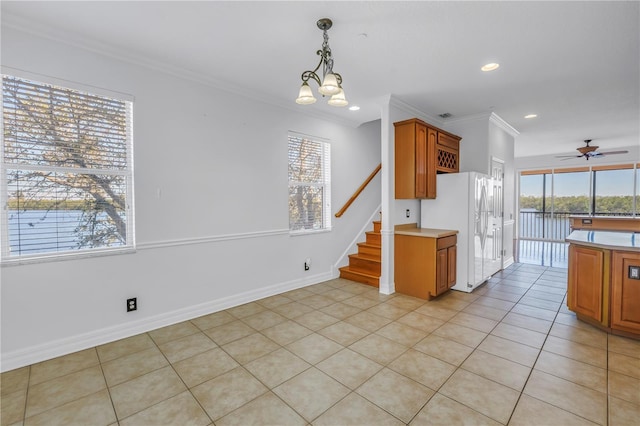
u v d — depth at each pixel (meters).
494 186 4.78
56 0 1.93
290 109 4.00
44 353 2.30
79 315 2.46
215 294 3.30
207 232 3.22
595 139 6.54
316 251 4.38
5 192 2.19
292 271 4.07
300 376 2.08
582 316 3.01
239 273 3.50
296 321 3.02
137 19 2.15
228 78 3.20
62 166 2.40
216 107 3.27
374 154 5.33
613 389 1.91
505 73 3.09
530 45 2.53
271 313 3.24
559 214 8.95
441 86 3.42
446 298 3.73
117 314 2.65
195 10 2.05
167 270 2.94
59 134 2.38
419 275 3.72
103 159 2.59
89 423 1.65
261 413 1.72
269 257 3.80
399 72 3.05
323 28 2.24
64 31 2.29
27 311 2.24
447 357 2.32
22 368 2.19
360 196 5.08
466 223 3.98
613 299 2.67
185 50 2.61
